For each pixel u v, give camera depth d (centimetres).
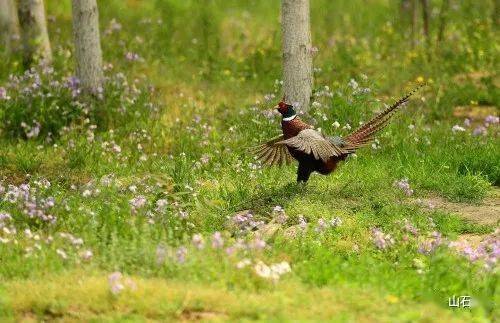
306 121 1820
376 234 1312
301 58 1867
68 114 1942
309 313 1042
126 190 1516
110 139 1881
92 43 2041
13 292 1090
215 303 1057
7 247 1230
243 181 1580
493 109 2275
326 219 1414
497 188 1678
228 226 1366
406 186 1541
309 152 1396
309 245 1283
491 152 1773
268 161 1517
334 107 1877
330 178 1606
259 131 1847
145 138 1897
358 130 1470
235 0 3425
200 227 1374
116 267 1162
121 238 1241
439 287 1150
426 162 1739
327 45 2745
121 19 2964
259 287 1127
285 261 1216
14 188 1426
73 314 1041
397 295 1120
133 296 1066
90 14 2038
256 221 1419
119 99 2017
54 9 3136
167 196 1456
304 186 1519
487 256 1239
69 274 1140
